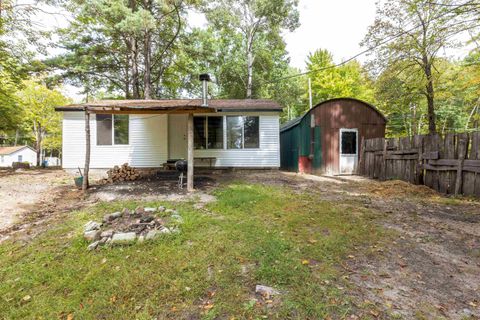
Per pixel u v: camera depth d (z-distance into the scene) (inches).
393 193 257.6
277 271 103.2
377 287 94.3
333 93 997.2
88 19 482.3
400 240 135.9
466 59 363.6
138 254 120.9
